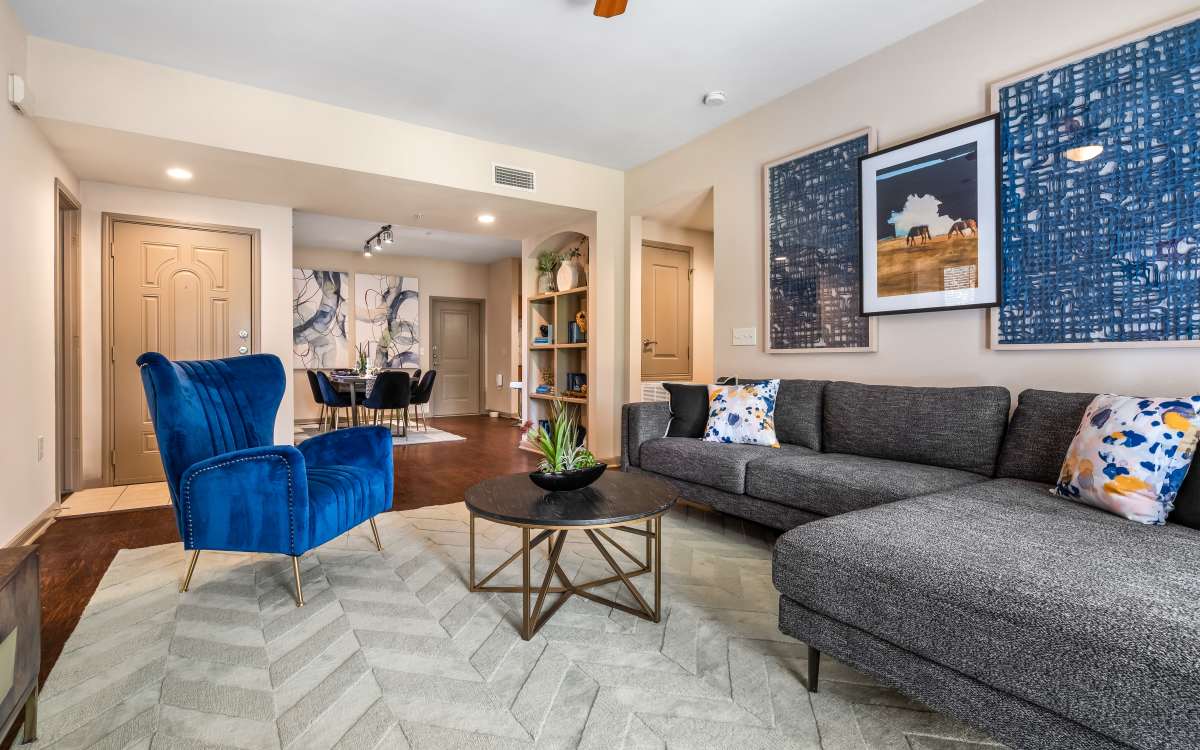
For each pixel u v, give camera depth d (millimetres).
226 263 4387
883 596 1305
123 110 3021
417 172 3938
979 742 1305
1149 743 925
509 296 8695
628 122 3926
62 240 3750
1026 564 1253
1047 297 2404
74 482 3809
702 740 1312
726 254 3936
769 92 3494
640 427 3383
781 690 1514
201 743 1301
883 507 1736
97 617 1931
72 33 2814
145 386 2152
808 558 1467
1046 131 2400
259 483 2021
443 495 3727
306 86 3377
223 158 3449
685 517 3229
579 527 1709
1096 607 1052
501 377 8992
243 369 2584
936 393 2566
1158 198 2107
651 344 5199
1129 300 2182
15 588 1205
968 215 2643
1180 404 1674
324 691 1505
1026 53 2471
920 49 2848
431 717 1394
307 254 7738
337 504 2211
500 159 4293
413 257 8586
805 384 3137
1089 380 2299
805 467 2477
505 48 2982
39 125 2941
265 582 2238
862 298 3086
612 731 1342
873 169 3025
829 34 2879
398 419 7395
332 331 7906
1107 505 1676
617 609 2002
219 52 2998
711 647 1740
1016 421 2262
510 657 1680
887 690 1514
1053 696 1040
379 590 2164
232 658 1669
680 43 2949
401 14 2682
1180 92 2059
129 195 4020
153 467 4148
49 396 3158
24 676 1247
